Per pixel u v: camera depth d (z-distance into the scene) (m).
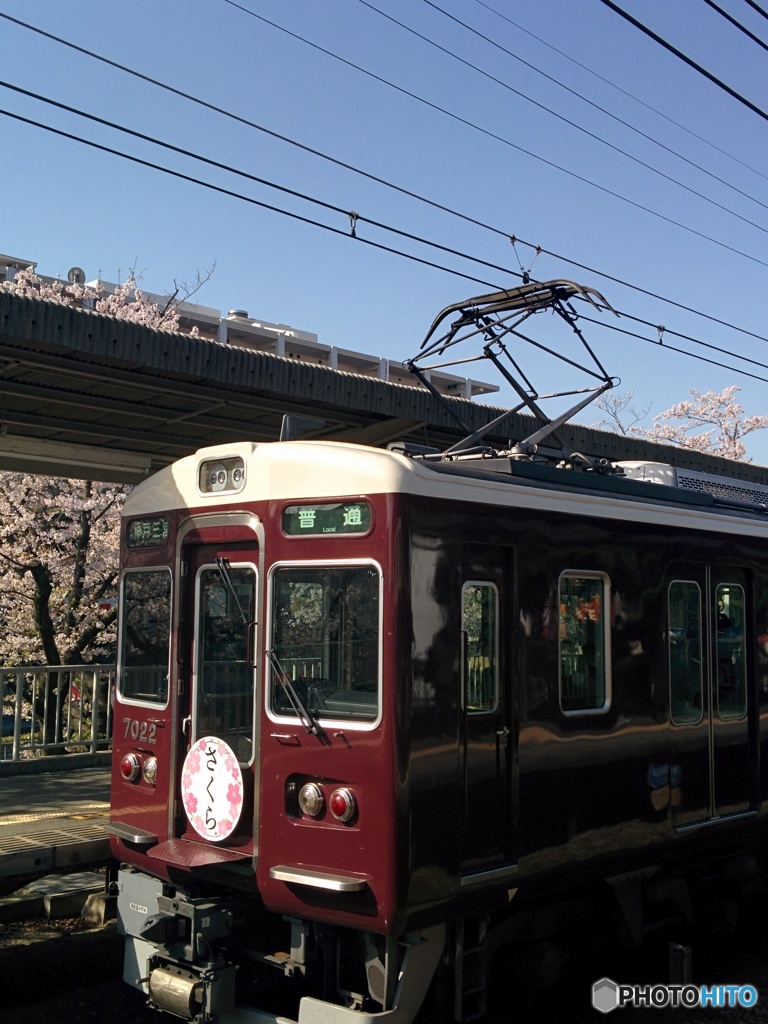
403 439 11.16
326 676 4.82
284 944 5.21
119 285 17.95
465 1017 5.04
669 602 6.33
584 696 5.65
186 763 5.30
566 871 5.43
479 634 5.09
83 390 8.91
